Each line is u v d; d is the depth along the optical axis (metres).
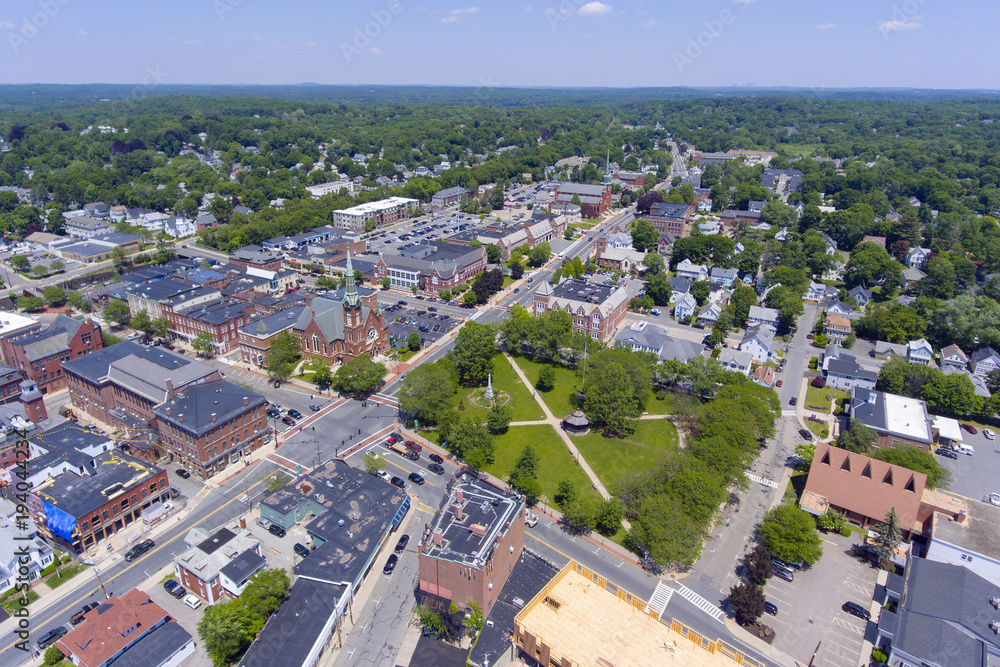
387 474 140.75
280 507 121.69
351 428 159.75
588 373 176.88
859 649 99.44
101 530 118.25
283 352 182.00
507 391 181.38
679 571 115.56
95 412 163.38
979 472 147.75
